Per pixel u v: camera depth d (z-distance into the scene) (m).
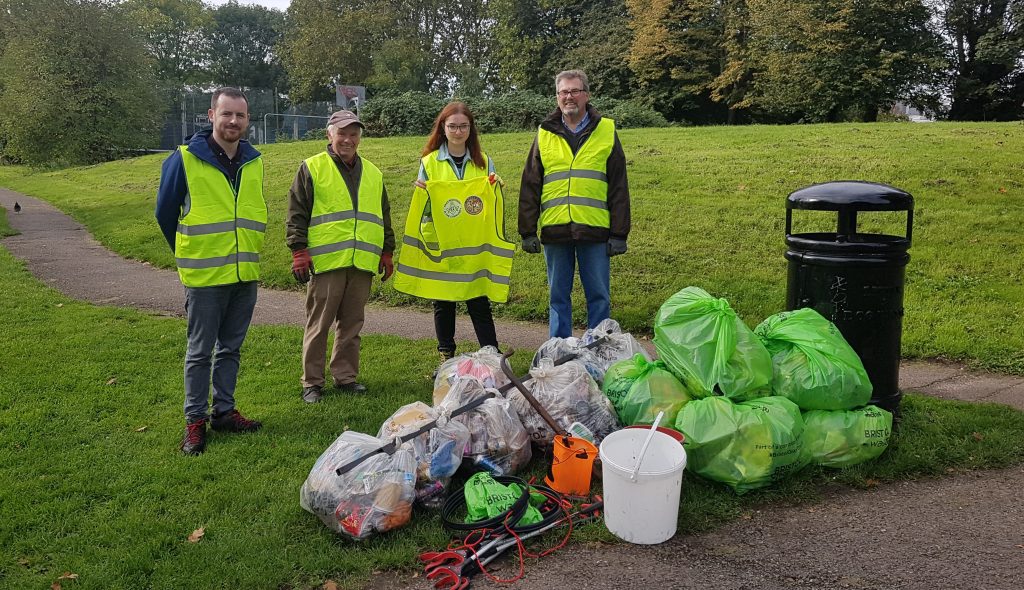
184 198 4.25
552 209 5.18
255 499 3.55
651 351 6.32
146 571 3.00
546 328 7.11
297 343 6.49
